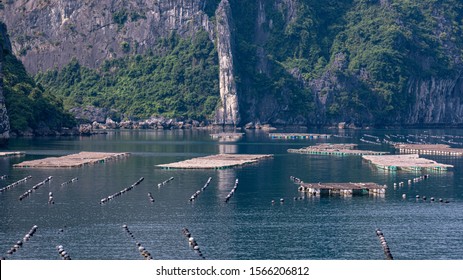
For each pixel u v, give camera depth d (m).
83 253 169.62
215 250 173.00
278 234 186.88
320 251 172.62
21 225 194.25
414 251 172.62
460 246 176.62
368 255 169.88
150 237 183.25
